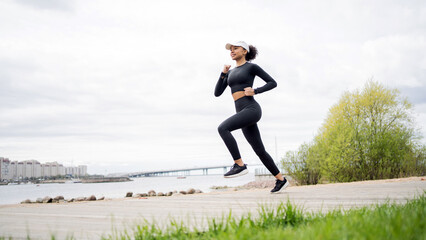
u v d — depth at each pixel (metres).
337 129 16.70
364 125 17.00
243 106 4.36
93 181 152.62
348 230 1.35
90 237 1.72
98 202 3.56
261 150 4.55
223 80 4.76
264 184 24.28
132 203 3.37
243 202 3.34
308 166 16.89
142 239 1.62
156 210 2.78
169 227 1.77
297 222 1.93
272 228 1.62
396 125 17.58
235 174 4.10
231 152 4.12
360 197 3.62
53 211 2.81
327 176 16.36
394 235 1.26
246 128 4.55
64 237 1.72
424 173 16.94
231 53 4.63
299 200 3.36
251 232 1.52
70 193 35.44
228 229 1.61
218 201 3.49
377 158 16.55
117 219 2.31
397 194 3.94
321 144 16.77
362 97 18.12
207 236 1.58
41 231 1.89
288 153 17.22
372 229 1.35
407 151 17.36
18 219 2.36
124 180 157.25
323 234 1.27
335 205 2.82
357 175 16.39
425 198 2.53
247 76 4.41
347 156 15.94
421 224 1.43
